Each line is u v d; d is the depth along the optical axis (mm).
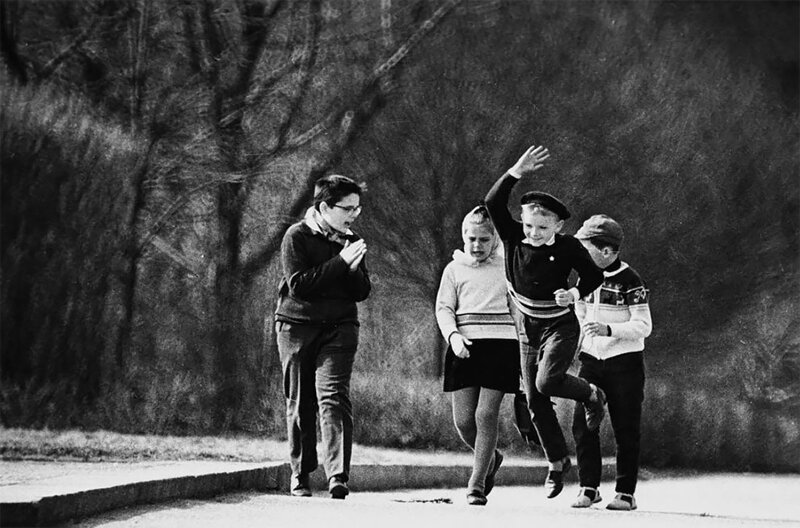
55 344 48344
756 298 63375
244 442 42438
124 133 59281
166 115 60781
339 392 27516
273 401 52031
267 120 62750
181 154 60531
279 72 63219
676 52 62156
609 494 37719
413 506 25125
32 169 50500
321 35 63281
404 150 60562
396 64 61438
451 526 22031
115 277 51562
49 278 49156
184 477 25125
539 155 27375
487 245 28266
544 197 27188
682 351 62312
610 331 28297
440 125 60156
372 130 61500
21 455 36500
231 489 27531
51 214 50125
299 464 27891
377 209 61219
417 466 38469
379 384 53812
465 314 28078
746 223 62906
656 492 40625
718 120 62844
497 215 27703
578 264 27234
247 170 61562
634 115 60625
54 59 60188
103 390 49031
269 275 59188
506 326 28000
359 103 61656
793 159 63750
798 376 62406
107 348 49938
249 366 53750
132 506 22922
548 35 60562
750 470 53906
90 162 52188
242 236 60688
